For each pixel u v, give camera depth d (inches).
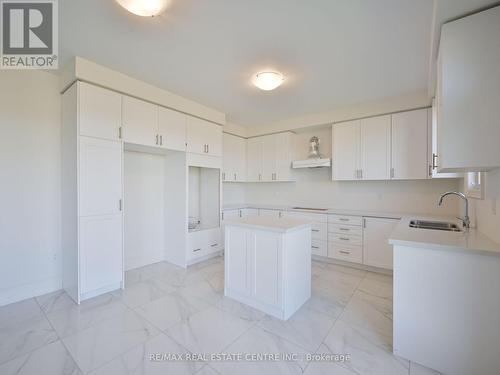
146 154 139.3
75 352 66.4
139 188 135.9
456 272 59.6
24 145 96.3
